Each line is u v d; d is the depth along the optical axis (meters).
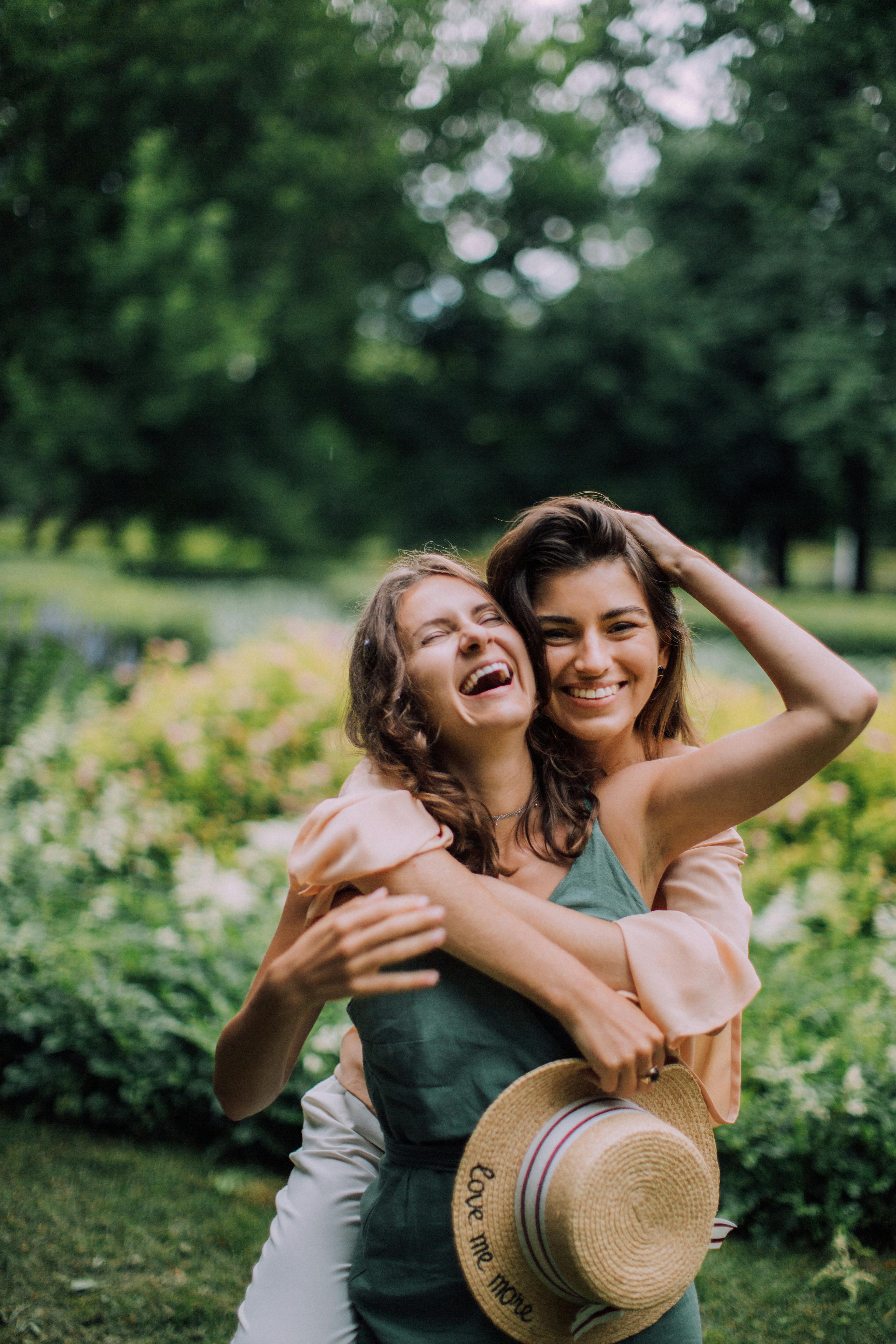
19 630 7.43
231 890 3.96
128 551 22.27
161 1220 3.01
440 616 1.52
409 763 1.48
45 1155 3.32
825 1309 2.61
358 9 14.62
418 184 21.91
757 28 8.48
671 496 22.38
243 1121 3.30
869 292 11.16
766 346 18.98
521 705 1.47
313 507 23.64
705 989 1.39
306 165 17.36
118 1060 3.46
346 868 1.37
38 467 17.73
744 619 1.51
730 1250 2.87
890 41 7.88
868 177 9.18
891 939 3.61
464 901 1.35
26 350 14.85
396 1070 1.39
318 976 1.29
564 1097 1.35
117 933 3.88
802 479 21.62
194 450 21.02
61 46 8.95
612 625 1.55
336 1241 1.60
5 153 10.05
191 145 15.21
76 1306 2.60
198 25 10.76
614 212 23.36
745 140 10.60
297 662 5.97
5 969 3.72
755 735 1.46
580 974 1.33
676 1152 1.28
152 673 6.82
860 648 12.42
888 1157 2.79
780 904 3.79
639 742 1.71
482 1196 1.31
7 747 6.38
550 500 1.65
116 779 5.28
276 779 5.22
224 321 16.83
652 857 1.53
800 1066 2.95
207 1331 2.54
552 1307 1.33
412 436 25.77
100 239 14.42
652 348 20.50
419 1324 1.41
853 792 4.65
